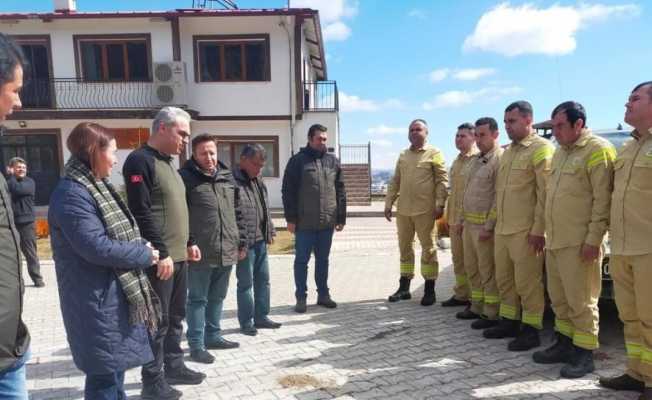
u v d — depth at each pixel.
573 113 3.48
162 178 3.18
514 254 4.14
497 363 3.88
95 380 2.49
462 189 5.35
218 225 3.87
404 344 4.37
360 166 17.42
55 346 4.55
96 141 2.42
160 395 3.22
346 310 5.56
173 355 3.52
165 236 3.21
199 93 15.08
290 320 5.17
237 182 4.51
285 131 15.29
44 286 7.13
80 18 14.42
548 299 4.56
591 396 3.25
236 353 4.18
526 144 4.12
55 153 15.59
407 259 5.96
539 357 3.85
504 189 4.22
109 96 15.04
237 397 3.35
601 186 3.34
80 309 2.38
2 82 1.74
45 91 15.18
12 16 14.27
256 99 15.07
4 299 1.80
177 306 3.47
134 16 14.37
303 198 5.34
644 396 3.08
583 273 3.53
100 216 2.40
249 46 14.97
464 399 3.26
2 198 1.83
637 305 3.07
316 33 16.38
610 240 3.24
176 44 14.73
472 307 5.11
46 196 15.70
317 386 3.51
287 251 9.75
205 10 14.38
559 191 3.60
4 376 1.88
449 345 4.32
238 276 4.62
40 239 11.42
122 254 2.37
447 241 9.81
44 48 15.09
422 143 5.62
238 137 15.40
